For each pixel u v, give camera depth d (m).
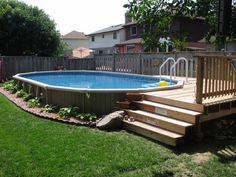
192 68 11.81
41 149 4.91
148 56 14.08
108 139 5.52
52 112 7.51
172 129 5.61
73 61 18.05
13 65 15.90
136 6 3.27
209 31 3.39
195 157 4.77
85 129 6.20
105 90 7.09
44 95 8.36
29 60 16.50
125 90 7.15
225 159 4.69
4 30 23.17
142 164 4.38
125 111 6.75
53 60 17.41
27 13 24.28
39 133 5.81
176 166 4.38
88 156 4.64
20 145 5.11
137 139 5.62
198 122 5.60
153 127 5.88
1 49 23.38
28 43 24.05
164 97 6.61
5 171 4.07
